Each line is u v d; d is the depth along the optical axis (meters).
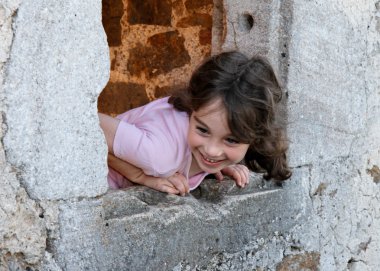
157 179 1.84
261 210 2.14
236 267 2.04
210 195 2.04
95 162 1.50
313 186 2.48
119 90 3.17
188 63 2.93
